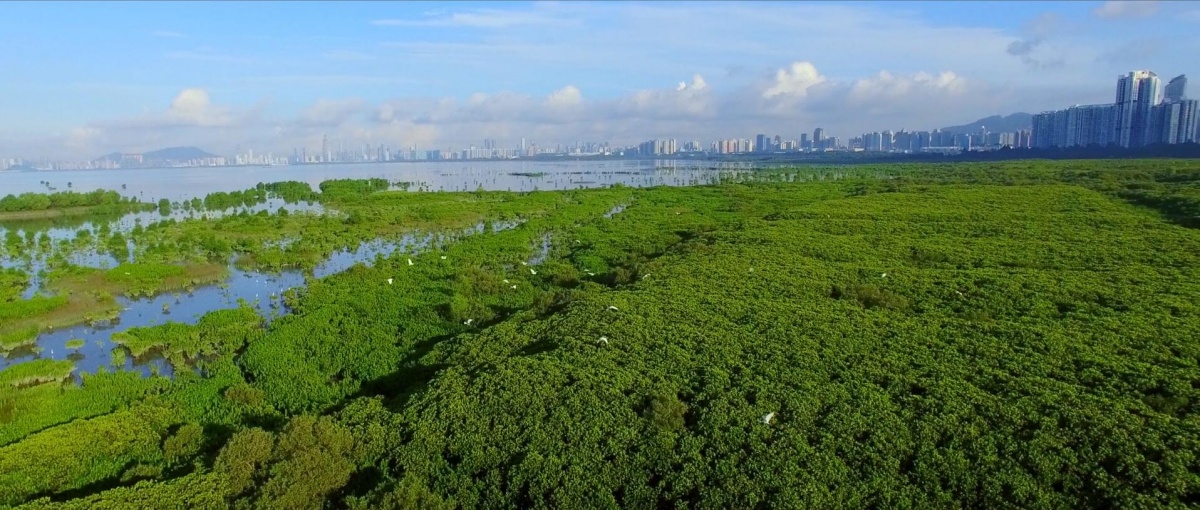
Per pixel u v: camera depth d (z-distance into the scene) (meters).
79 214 113.44
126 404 32.09
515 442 23.92
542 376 28.14
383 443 24.88
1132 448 21.08
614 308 37.50
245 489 22.42
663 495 21.16
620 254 64.75
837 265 49.75
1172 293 39.31
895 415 24.03
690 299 39.62
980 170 160.88
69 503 21.41
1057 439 22.00
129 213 118.38
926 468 21.08
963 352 30.20
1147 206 82.94
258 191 146.50
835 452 22.25
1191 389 25.38
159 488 22.17
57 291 53.12
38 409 31.17
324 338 40.53
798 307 37.59
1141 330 32.25
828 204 88.31
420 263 62.19
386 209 109.12
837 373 27.98
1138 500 18.84
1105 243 56.22
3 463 25.20
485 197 130.88
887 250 55.72
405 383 33.22
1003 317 35.91
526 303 47.66
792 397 25.52
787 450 22.27
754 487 20.67
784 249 56.62
